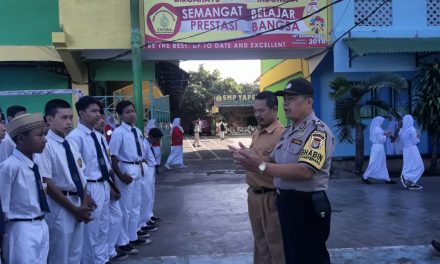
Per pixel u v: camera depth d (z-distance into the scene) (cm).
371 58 1287
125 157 597
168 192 1042
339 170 1329
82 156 486
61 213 408
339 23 1270
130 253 583
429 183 1107
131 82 1550
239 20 1230
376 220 742
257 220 430
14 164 347
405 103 1374
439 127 1209
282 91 356
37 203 361
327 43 1266
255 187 421
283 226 353
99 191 495
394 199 912
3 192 342
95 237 494
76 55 1239
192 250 598
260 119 422
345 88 1173
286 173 320
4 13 1280
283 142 362
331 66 1374
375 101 1212
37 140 356
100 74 1348
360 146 1241
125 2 1204
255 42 1239
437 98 1181
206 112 4612
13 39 1283
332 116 1345
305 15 1250
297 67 1541
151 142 737
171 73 1625
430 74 1200
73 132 491
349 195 964
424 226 698
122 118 605
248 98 3906
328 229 343
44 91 841
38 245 356
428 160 1366
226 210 835
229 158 1831
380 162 1100
